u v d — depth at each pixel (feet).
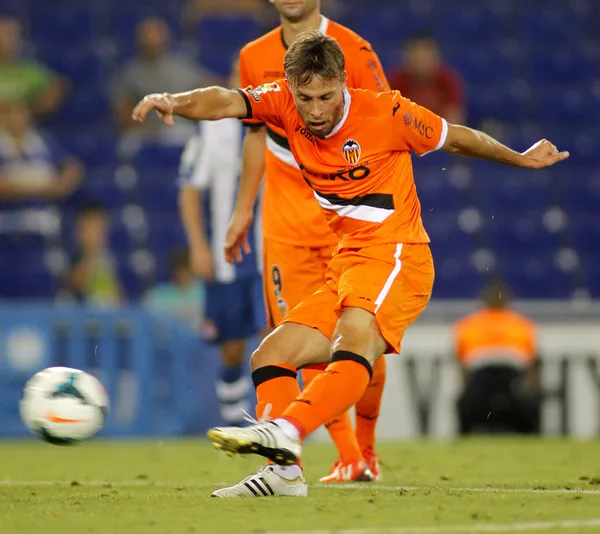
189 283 133.08
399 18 208.85
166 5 209.05
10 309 123.65
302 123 52.34
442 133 52.29
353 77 61.98
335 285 52.54
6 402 122.52
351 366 47.70
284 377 51.29
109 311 124.26
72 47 200.44
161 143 180.04
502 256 170.09
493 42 209.97
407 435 129.39
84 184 173.37
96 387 54.70
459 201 177.27
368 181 51.60
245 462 84.58
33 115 179.83
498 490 55.21
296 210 63.16
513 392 121.80
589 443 105.81
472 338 123.54
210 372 126.82
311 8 62.39
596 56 205.36
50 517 43.70
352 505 46.14
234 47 201.36
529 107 195.83
